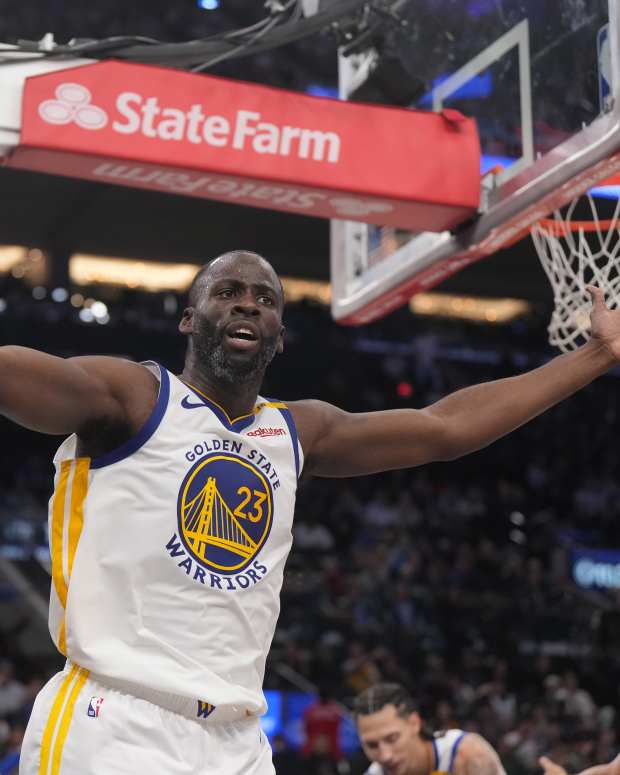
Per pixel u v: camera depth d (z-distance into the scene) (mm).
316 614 16672
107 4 18062
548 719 13609
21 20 17734
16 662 15305
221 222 21016
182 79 4574
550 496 24312
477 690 14953
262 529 2789
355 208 4949
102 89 4465
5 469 23344
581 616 17438
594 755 12523
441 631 16969
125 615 2658
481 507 22719
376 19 5430
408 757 4895
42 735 2650
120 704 2623
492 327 26703
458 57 5207
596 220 4910
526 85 4754
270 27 4711
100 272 25156
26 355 2541
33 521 19062
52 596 2750
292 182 4668
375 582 17859
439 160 4867
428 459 3152
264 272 2871
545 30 4660
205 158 4559
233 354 2781
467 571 18906
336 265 6137
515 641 16734
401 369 25922
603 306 3285
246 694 2725
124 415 2695
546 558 20469
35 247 21781
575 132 4426
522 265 22172
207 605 2684
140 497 2674
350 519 21109
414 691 14586
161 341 24375
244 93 4648
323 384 25562
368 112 4824
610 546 22594
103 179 4707
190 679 2643
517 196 4715
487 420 3146
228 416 2848
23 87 4410
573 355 3254
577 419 25734
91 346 23922
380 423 3092
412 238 5480
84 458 2734
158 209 20438
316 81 18250
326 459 3061
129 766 2568
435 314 27469
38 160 4496
